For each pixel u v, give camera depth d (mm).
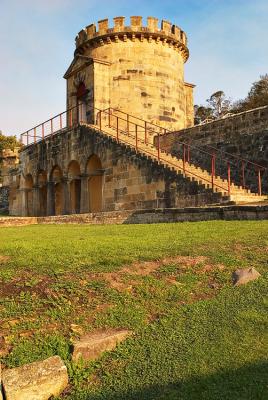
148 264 8984
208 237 11312
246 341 6082
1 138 65750
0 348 5934
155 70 34469
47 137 34344
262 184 22969
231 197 18031
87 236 13242
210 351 5906
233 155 24547
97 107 32719
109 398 5168
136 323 6727
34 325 6438
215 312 7008
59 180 33312
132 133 32469
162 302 7414
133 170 24234
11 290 7535
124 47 34000
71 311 6906
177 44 35656
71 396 5266
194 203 19797
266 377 5234
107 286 7742
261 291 7625
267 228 11938
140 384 5371
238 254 9641
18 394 5113
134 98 33750
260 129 23531
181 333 6445
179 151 28766
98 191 30203
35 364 5496
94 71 32938
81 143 29719
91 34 34719
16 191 40781
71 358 5844
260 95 55969
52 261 9008
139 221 19422
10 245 11188
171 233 12594
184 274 8508
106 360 5938
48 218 25672
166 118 34719
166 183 21672
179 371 5543
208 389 5137
